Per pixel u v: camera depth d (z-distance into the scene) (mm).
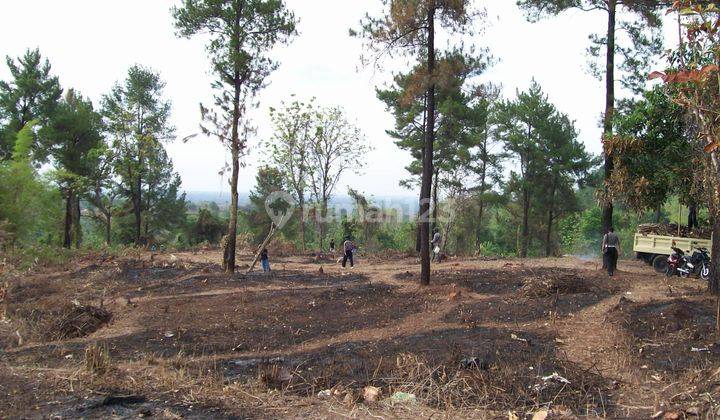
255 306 12445
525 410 5559
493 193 39312
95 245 35031
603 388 6266
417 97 14953
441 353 7574
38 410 5246
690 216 18656
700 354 7309
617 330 8945
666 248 17984
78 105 37188
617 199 16906
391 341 8766
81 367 6801
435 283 15125
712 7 5840
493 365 7008
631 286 13922
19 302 13609
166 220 49062
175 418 5137
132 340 9312
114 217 46156
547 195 40938
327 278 17297
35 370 6828
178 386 6184
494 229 60406
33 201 22219
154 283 16422
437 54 14508
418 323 10453
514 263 21312
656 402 5605
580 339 8688
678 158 15086
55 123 34250
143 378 6504
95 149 34344
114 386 6043
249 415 5312
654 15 17547
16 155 22875
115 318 11383
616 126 16203
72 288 15812
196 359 8008
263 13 17125
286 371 6871
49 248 22469
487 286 14531
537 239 48188
